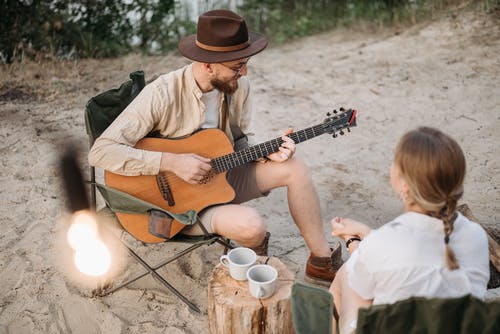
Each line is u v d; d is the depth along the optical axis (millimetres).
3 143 4941
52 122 5336
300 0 8469
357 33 7520
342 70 6344
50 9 7207
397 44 6828
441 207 1848
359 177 4434
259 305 2516
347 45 7125
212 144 3172
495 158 4488
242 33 2967
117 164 2996
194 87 3113
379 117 5277
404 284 1890
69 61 7016
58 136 5055
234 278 2672
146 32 7602
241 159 3129
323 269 3217
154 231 2826
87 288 3289
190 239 3006
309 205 3166
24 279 3361
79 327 3018
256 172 3223
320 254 3213
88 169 4543
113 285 3320
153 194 3115
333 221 2523
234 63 2984
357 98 5668
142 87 3451
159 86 3090
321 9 8406
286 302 2547
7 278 3375
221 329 2596
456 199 1864
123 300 3199
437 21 7148
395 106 5438
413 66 6195
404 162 1845
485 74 5809
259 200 4211
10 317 3082
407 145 1848
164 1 7598
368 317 1690
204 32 2965
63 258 3539
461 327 1657
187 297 3219
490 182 4211
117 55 7406
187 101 3150
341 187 4309
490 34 6555
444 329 1644
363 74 6176
